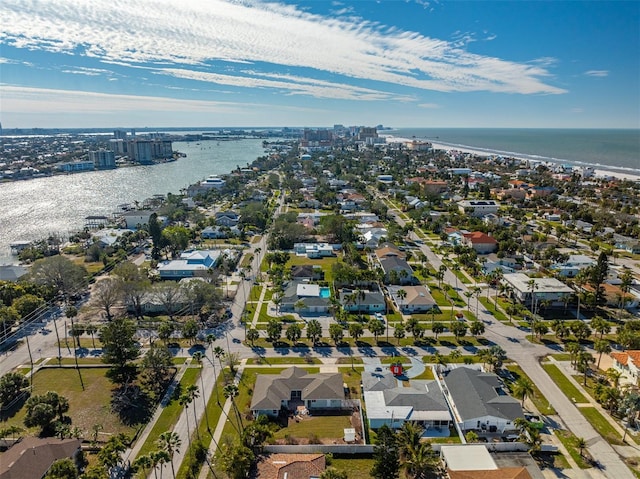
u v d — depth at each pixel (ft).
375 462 247.50
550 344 390.63
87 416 295.07
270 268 588.09
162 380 336.70
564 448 265.75
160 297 449.06
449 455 249.75
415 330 391.65
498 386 314.76
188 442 269.44
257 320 441.27
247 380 335.88
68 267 510.17
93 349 386.11
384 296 492.95
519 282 495.00
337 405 306.55
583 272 510.58
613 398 295.28
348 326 426.10
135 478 241.76
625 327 399.65
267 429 268.41
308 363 361.10
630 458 257.96
